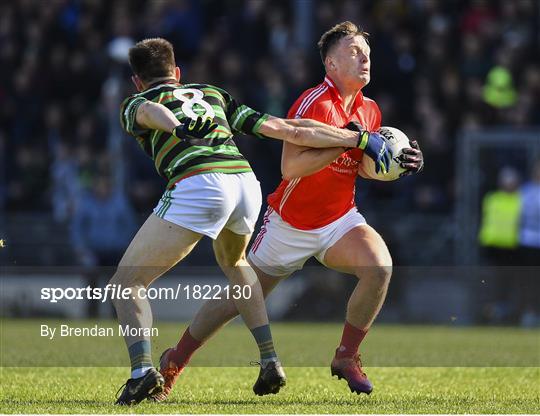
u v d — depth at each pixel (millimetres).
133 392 21766
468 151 59188
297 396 24484
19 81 68188
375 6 67938
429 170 61344
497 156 59062
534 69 66125
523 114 63656
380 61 63562
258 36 67750
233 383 26938
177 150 22312
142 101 22281
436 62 64625
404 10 67938
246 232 23125
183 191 22125
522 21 69438
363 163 24406
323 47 24828
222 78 64562
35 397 23594
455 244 59156
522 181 58906
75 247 58094
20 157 66625
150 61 23281
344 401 23531
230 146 22797
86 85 67688
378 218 60062
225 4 72250
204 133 21797
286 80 62625
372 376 28688
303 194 24281
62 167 62281
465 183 59062
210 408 21844
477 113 63812
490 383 27109
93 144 64438
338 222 24484
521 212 55656
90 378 27188
